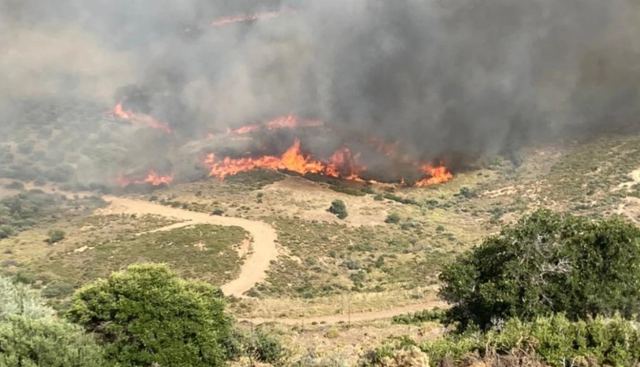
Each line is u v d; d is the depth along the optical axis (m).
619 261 23.81
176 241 105.44
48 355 17.58
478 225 129.75
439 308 53.50
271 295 79.25
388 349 20.16
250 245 104.94
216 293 28.06
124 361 21.20
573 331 18.45
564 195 134.50
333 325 51.62
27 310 21.97
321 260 100.56
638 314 23.58
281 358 29.45
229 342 28.55
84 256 99.25
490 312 25.00
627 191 124.12
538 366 17.14
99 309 21.83
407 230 125.19
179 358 21.98
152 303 22.20
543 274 24.11
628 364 17.12
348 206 141.75
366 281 89.25
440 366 18.31
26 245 112.69
